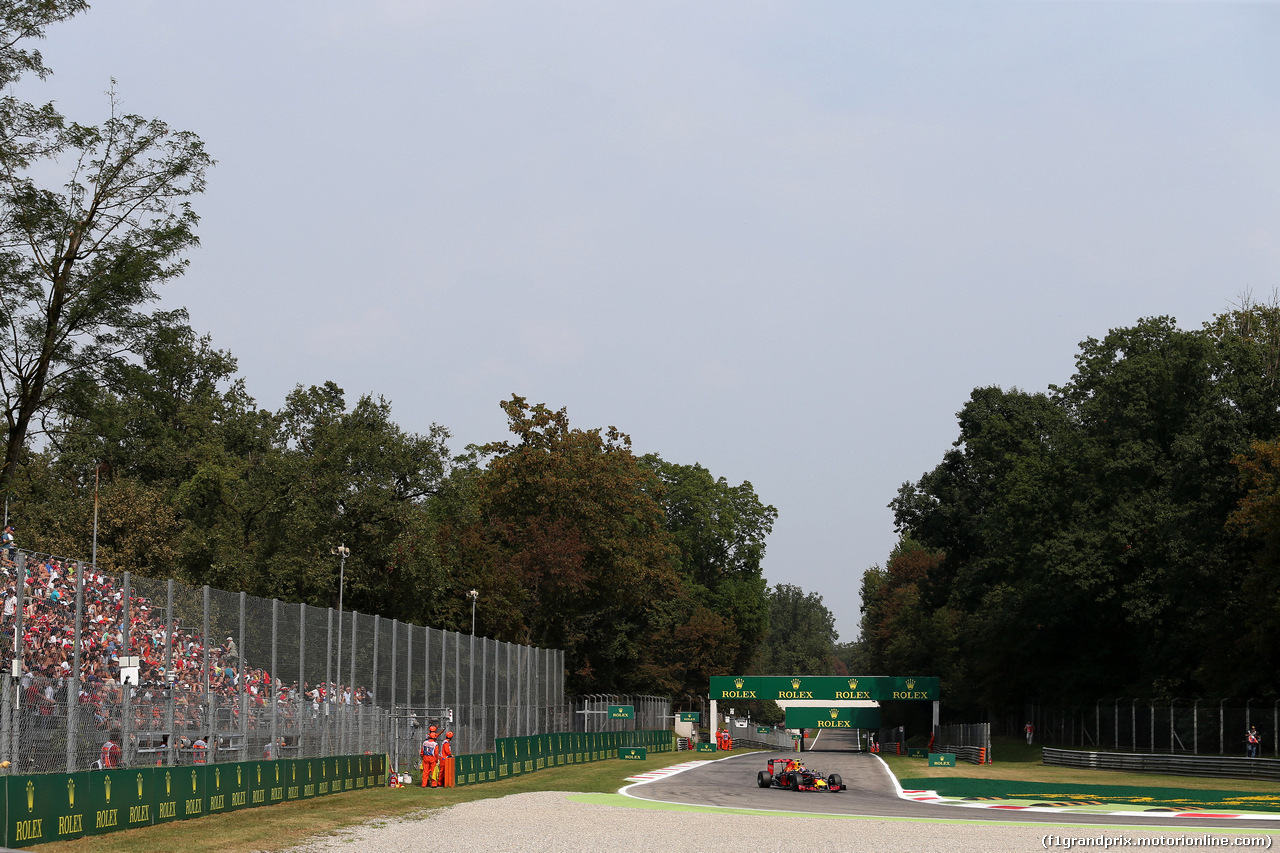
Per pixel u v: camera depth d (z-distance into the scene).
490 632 65.56
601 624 83.56
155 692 20.30
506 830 18.97
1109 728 59.12
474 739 40.09
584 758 50.16
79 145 30.77
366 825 19.50
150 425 33.34
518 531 72.56
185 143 32.00
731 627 105.88
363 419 58.66
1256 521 46.28
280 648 25.73
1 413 30.23
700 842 17.50
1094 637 64.25
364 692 30.62
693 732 85.31
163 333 32.03
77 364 31.12
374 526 55.88
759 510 112.69
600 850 16.23
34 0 28.92
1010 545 69.50
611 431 78.88
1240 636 51.31
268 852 15.57
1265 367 56.06
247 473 71.31
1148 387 60.09
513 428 76.44
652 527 81.12
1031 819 23.23
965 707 91.25
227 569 54.62
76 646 18.84
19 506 54.00
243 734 23.56
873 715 93.56
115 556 53.81
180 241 31.56
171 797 19.30
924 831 19.83
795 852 16.28
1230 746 47.91
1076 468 62.78
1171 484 56.72
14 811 15.21
